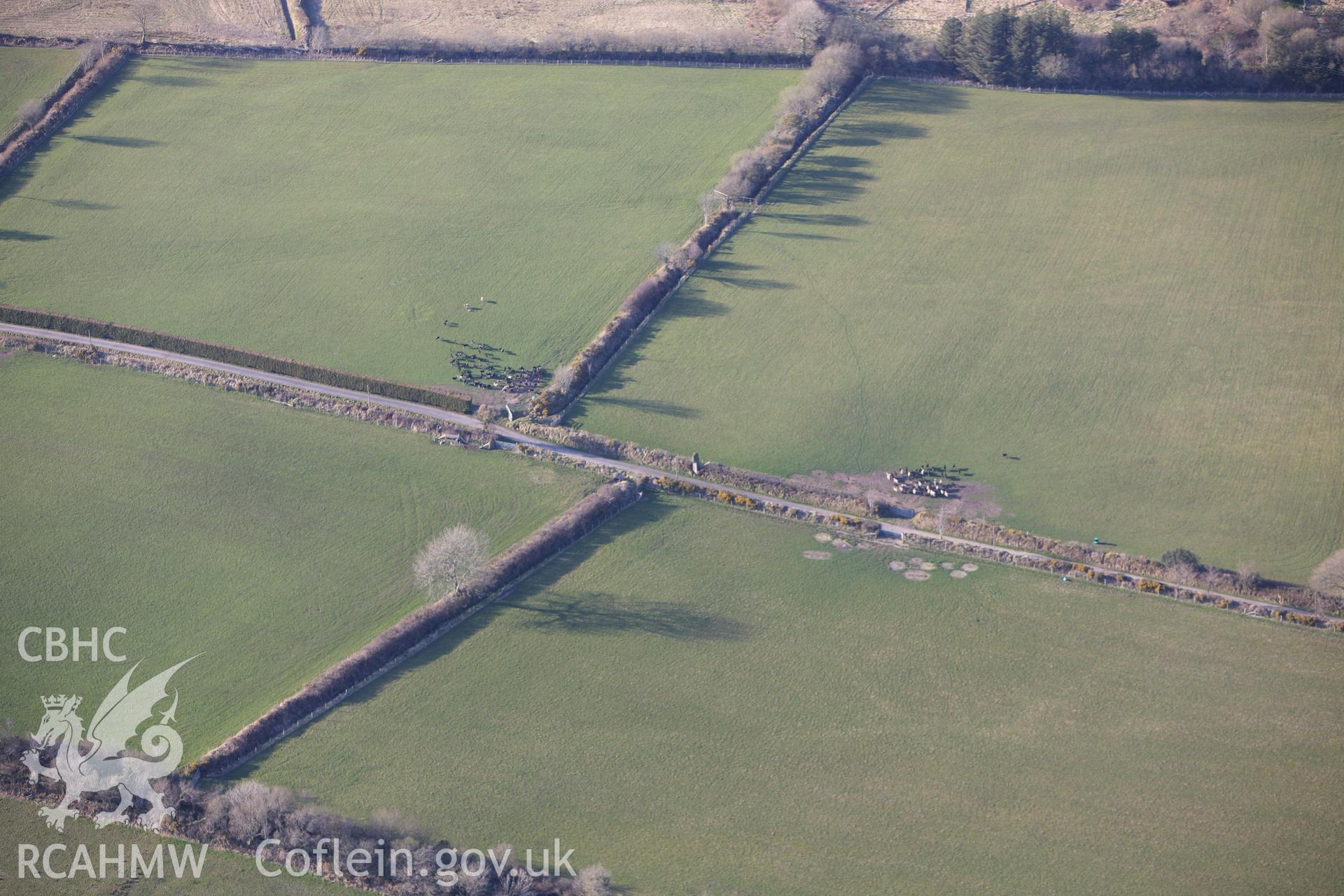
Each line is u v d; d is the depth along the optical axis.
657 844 139.00
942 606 169.88
